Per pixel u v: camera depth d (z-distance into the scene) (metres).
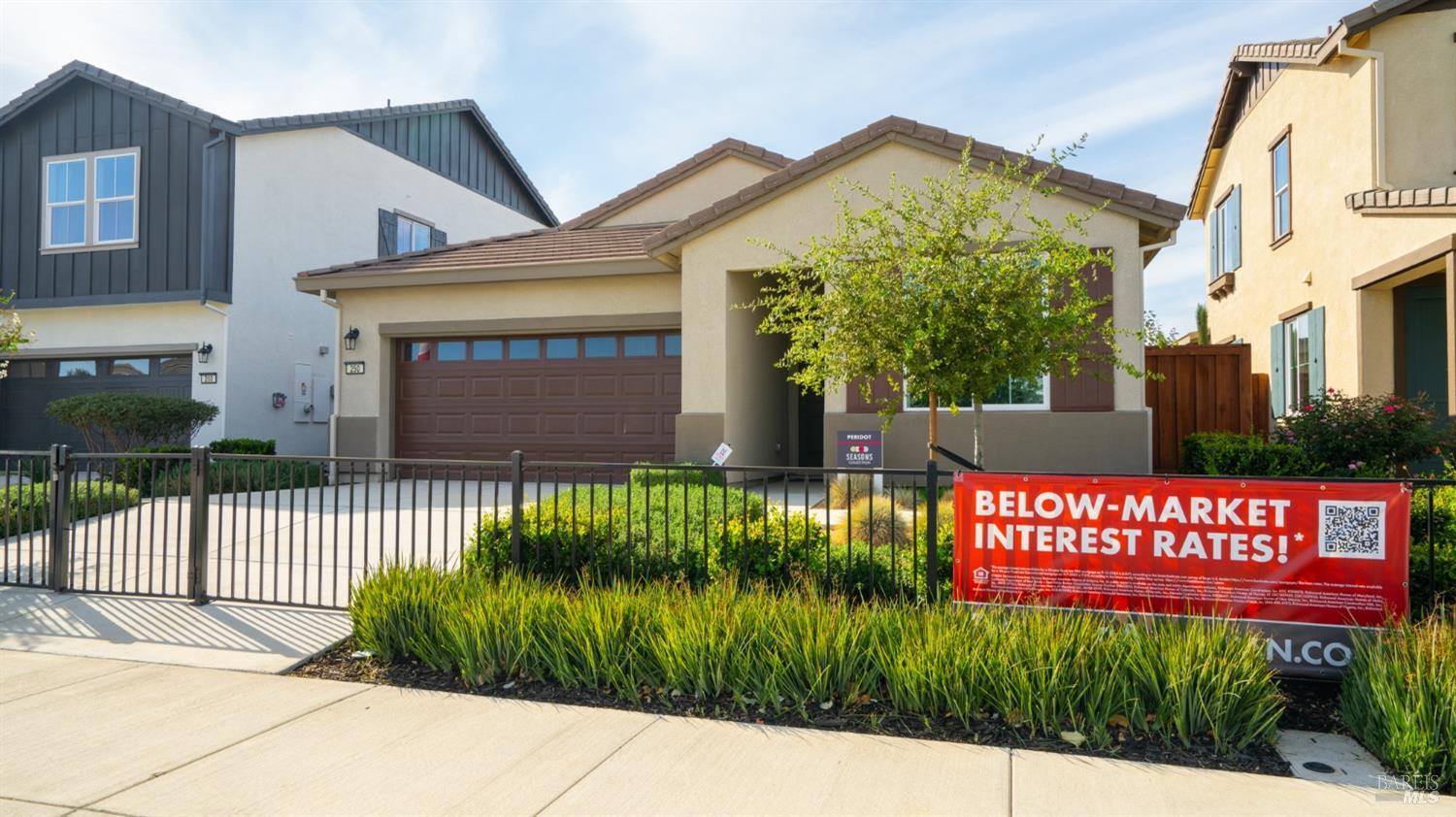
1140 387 10.38
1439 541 5.66
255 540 8.62
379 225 19.84
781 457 14.69
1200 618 4.24
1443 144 10.38
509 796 3.39
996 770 3.60
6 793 3.42
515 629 4.83
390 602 5.15
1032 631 4.25
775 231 11.68
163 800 3.37
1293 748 3.81
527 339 14.00
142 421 13.84
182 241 15.80
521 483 5.90
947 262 7.20
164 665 5.15
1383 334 10.80
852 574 5.69
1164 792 3.39
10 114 16.66
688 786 3.47
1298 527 4.41
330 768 3.66
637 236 14.60
